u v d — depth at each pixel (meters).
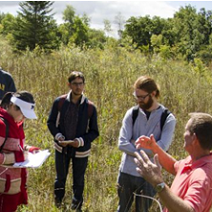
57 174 4.76
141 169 2.38
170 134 3.86
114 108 7.09
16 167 3.42
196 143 2.48
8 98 3.50
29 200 4.46
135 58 10.95
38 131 6.03
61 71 8.34
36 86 7.93
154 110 3.89
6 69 9.02
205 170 2.41
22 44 26.11
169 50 13.10
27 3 25.86
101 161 5.52
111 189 4.98
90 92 7.69
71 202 4.80
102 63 9.90
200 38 26.38
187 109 7.67
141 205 3.93
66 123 4.63
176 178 2.63
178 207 2.26
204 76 11.67
